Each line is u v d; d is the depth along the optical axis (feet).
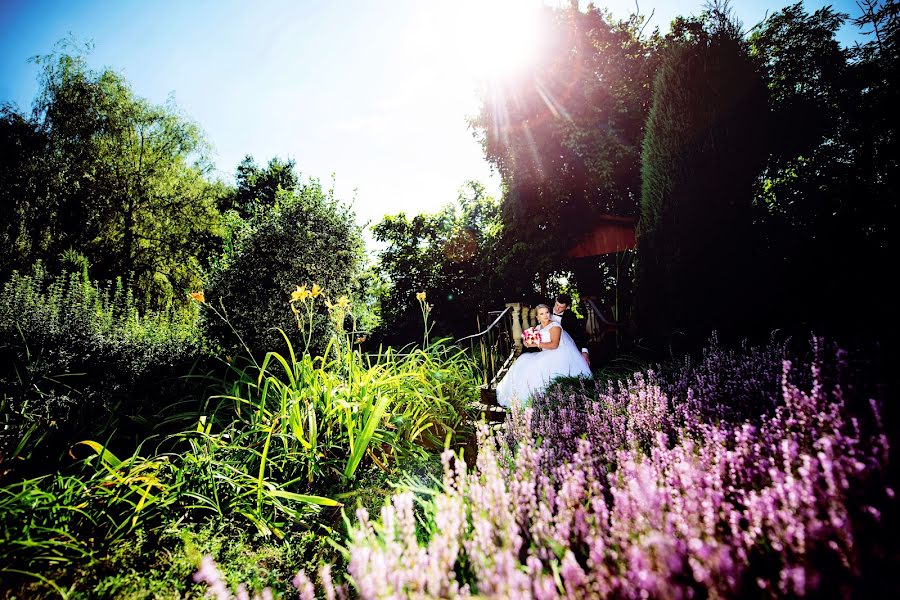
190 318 29.60
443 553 4.36
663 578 3.31
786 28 25.48
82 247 49.60
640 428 8.01
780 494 4.16
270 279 22.68
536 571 3.95
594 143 32.68
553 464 7.07
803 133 18.53
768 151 16.22
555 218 34.63
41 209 46.19
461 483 5.71
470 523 5.43
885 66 17.12
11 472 8.75
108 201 52.13
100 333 18.80
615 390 11.99
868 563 3.43
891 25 16.65
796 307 14.15
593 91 33.50
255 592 5.79
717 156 15.11
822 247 15.07
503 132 37.42
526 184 35.94
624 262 28.50
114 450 10.57
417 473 10.01
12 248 42.68
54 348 16.49
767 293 14.47
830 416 5.35
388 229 48.52
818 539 3.67
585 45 34.63
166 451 10.62
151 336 20.39
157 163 56.49
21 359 15.03
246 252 23.07
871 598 3.21
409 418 11.66
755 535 4.13
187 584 6.03
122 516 7.45
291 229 23.38
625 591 3.56
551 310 30.45
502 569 3.84
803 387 7.98
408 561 4.40
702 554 3.51
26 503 6.70
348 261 25.17
